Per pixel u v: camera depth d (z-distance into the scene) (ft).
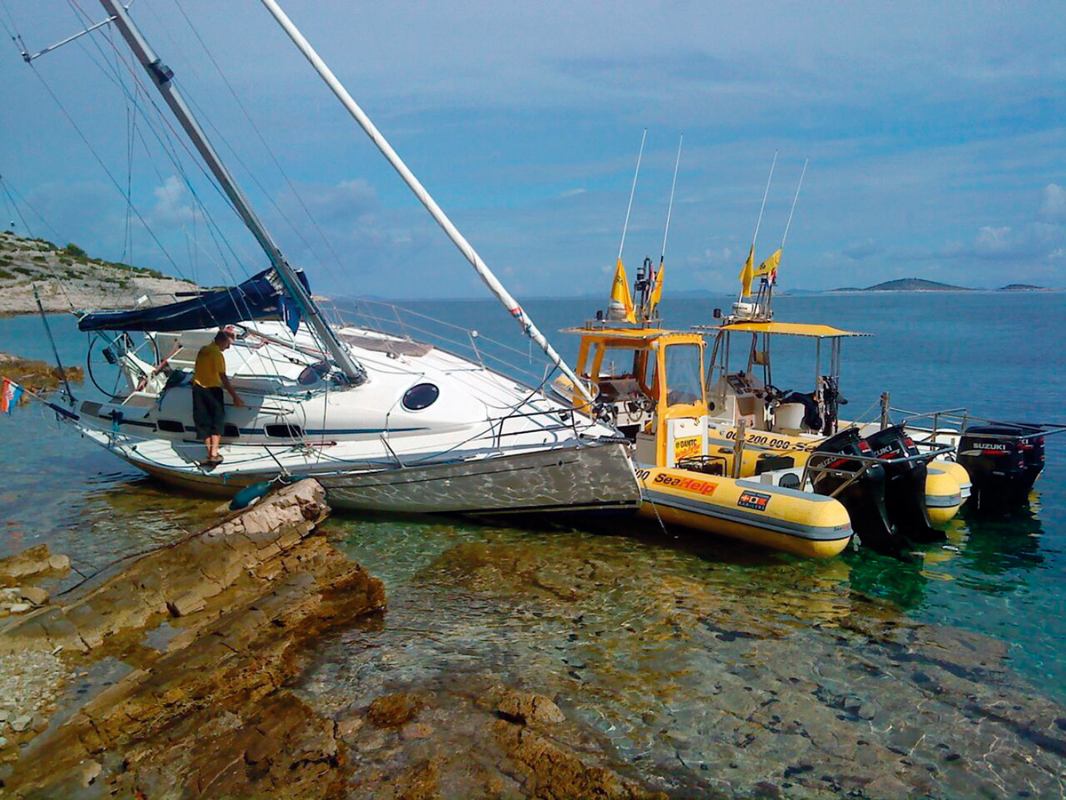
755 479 32.48
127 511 36.78
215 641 21.93
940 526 33.99
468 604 26.20
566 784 16.37
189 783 16.57
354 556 30.55
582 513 32.96
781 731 18.88
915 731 18.94
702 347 36.63
